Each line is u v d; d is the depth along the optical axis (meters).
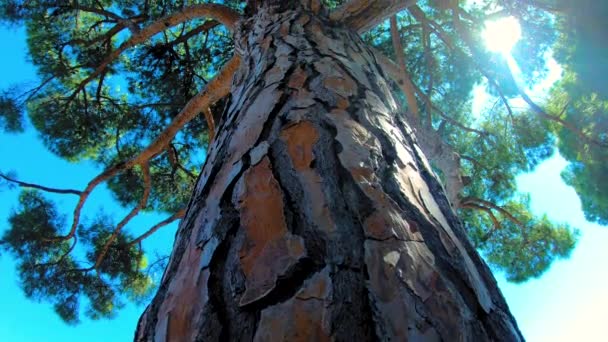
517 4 4.50
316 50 1.88
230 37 5.38
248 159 1.24
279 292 0.89
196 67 5.39
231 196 1.16
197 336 0.89
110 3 5.49
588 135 5.14
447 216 1.25
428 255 1.00
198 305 0.95
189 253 1.11
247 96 1.65
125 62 5.41
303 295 0.87
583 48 4.25
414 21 5.53
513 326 1.01
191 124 5.50
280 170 1.17
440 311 0.89
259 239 1.00
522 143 5.65
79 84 5.00
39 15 4.98
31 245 5.12
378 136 1.36
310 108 1.41
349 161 1.19
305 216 1.03
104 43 4.88
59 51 5.04
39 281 5.25
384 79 2.01
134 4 5.46
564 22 4.40
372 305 0.86
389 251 0.96
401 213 1.08
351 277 0.89
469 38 4.15
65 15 5.25
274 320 0.85
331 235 0.97
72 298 5.41
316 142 1.24
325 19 2.28
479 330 0.92
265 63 1.84
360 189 1.11
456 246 1.09
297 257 0.93
